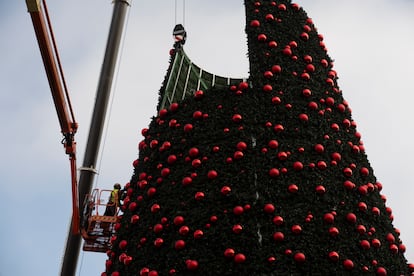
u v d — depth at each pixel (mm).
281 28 15180
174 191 12961
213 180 12578
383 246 12141
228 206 11984
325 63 14961
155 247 12344
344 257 11359
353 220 11984
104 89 21188
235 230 11445
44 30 13664
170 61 19172
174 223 12219
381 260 11852
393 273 11859
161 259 11984
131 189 14703
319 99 14047
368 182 13219
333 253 11242
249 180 12266
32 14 13086
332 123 13781
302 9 15922
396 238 12711
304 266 11062
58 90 15125
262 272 10867
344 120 14062
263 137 13008
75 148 17047
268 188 12109
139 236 12914
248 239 11328
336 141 13414
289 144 12891
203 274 11195
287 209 11828
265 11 15531
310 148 12938
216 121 13766
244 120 13352
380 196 13391
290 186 12086
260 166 12461
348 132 13961
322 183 12375
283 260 11055
